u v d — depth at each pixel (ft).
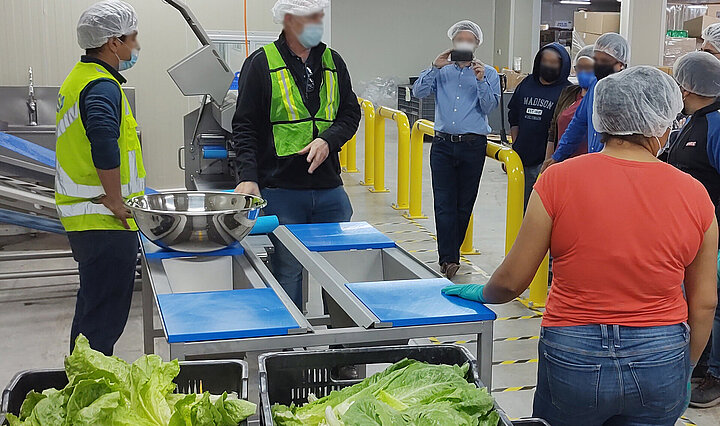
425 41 54.60
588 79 13.69
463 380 4.31
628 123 5.67
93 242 8.88
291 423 4.06
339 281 7.18
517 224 14.67
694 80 9.56
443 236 15.76
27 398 3.93
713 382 10.28
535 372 11.37
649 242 5.54
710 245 5.78
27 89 19.48
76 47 19.89
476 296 6.49
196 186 13.43
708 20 29.09
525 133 15.69
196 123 14.21
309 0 9.34
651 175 5.64
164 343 12.32
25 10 19.45
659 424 5.90
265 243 9.58
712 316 5.94
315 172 10.14
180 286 8.16
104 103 8.50
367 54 53.98
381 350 4.73
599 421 5.95
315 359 4.66
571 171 5.74
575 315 5.75
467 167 15.56
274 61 9.80
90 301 9.22
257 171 10.02
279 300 6.60
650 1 25.46
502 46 51.26
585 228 5.61
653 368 5.63
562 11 63.31
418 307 6.38
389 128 46.62
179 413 3.70
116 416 3.65
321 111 9.99
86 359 4.06
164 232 7.65
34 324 13.12
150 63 20.62
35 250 17.84
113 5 8.87
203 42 11.86
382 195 24.95
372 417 3.75
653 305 5.66
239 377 4.33
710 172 9.75
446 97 15.33
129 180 9.23
